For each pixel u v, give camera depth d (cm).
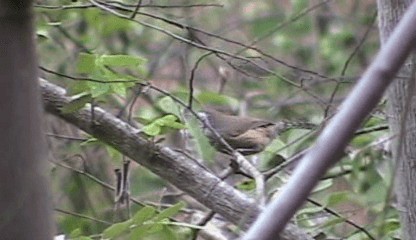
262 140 739
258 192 558
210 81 1249
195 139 614
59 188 896
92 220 770
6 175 196
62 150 909
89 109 600
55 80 969
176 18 942
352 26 1389
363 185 770
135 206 833
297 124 757
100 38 1062
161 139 596
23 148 196
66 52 1006
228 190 574
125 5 698
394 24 526
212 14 1391
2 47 194
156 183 927
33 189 197
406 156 544
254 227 198
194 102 736
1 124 195
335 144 200
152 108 903
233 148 701
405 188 555
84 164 801
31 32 197
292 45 1406
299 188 198
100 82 585
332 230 752
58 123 920
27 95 197
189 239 707
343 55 1330
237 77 1209
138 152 591
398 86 532
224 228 739
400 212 565
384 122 733
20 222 197
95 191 947
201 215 765
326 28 1401
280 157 705
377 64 203
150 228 562
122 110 705
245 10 1476
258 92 1199
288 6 1488
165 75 1222
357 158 766
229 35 1390
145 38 1216
